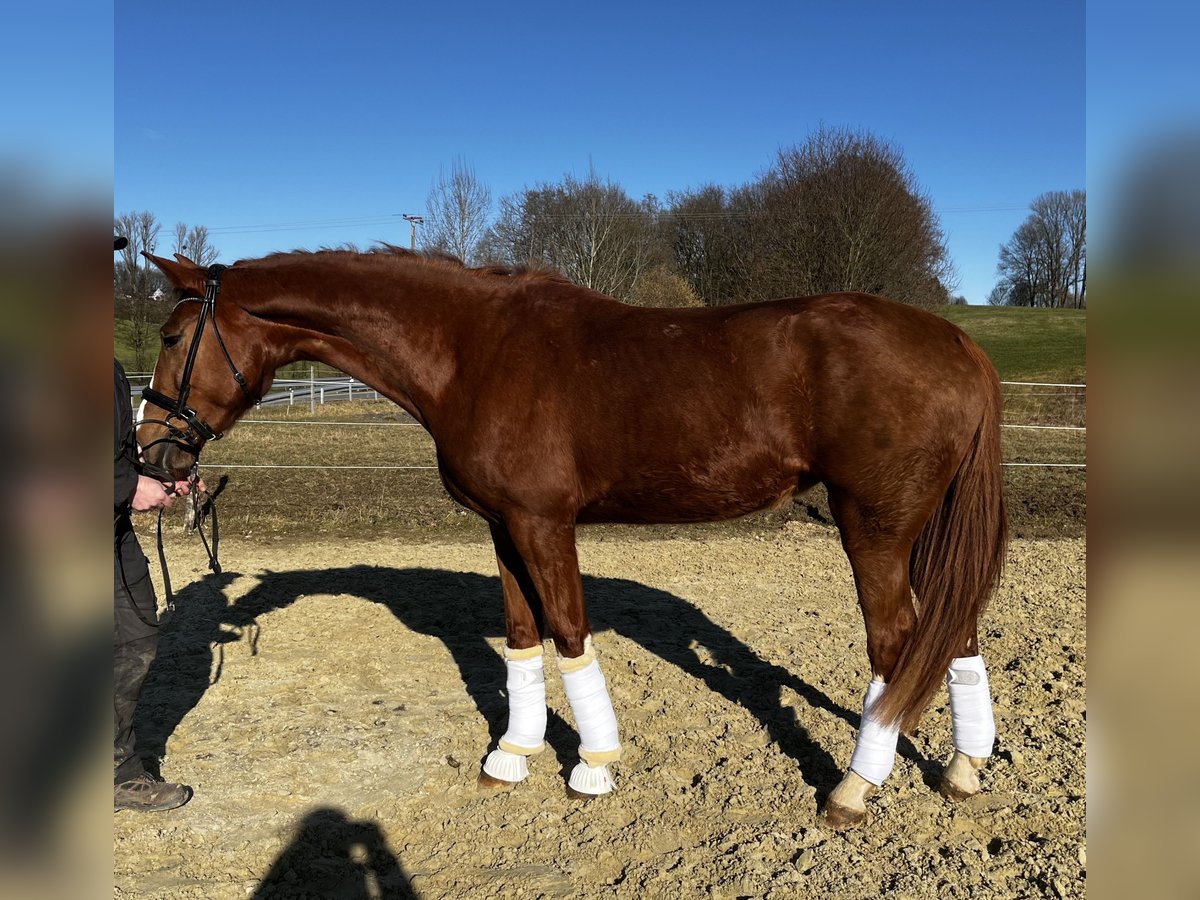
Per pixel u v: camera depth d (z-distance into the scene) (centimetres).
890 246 2269
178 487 310
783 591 576
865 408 261
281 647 461
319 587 578
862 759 279
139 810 295
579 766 308
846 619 511
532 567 295
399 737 355
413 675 423
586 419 280
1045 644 439
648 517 298
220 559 656
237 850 277
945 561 275
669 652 455
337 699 394
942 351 270
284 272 313
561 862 267
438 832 290
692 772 324
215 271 312
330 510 843
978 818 282
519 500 288
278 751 342
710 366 272
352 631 488
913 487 265
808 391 268
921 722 354
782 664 433
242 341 313
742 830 278
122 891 255
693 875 254
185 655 448
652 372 275
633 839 277
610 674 423
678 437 273
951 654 269
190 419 308
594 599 557
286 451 1239
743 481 279
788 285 2384
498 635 484
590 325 289
